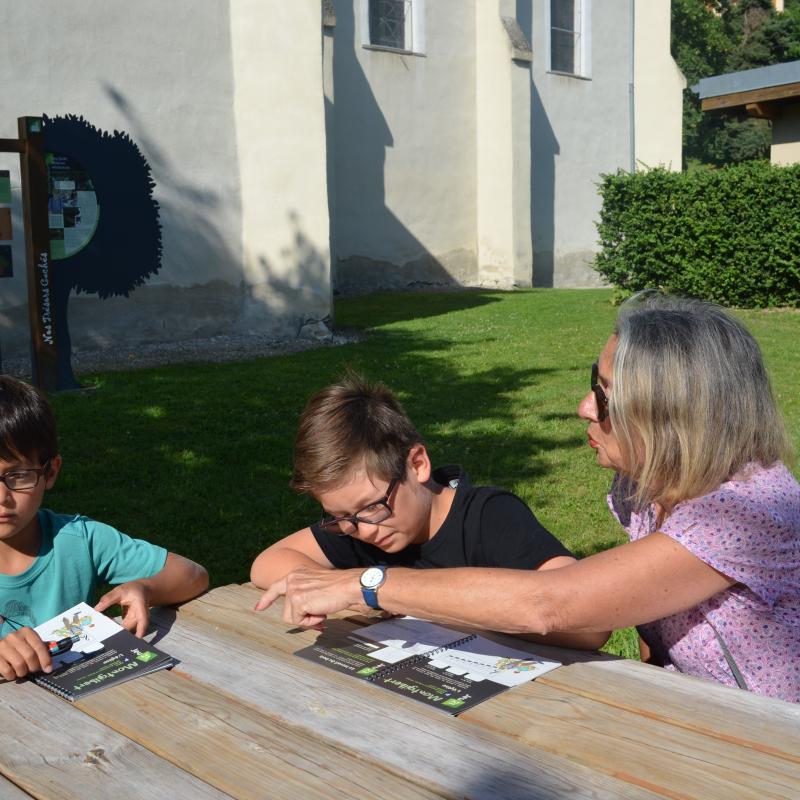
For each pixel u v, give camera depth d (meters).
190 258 12.44
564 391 9.21
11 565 2.43
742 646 2.00
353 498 2.12
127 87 11.77
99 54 11.52
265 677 1.95
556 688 1.84
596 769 1.54
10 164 10.90
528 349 11.70
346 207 18.73
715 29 43.91
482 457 6.97
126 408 8.39
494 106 20.00
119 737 1.71
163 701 1.85
